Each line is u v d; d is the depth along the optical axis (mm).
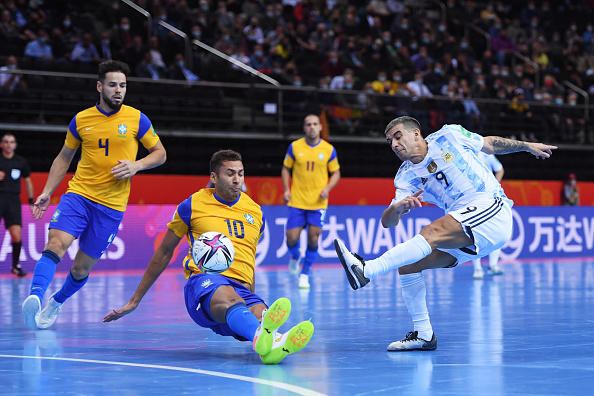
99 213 16891
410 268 13344
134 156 17234
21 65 42469
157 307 21250
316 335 15539
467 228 12727
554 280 31094
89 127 16734
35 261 35625
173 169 43969
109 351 13430
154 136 17281
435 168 13211
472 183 13164
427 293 25453
